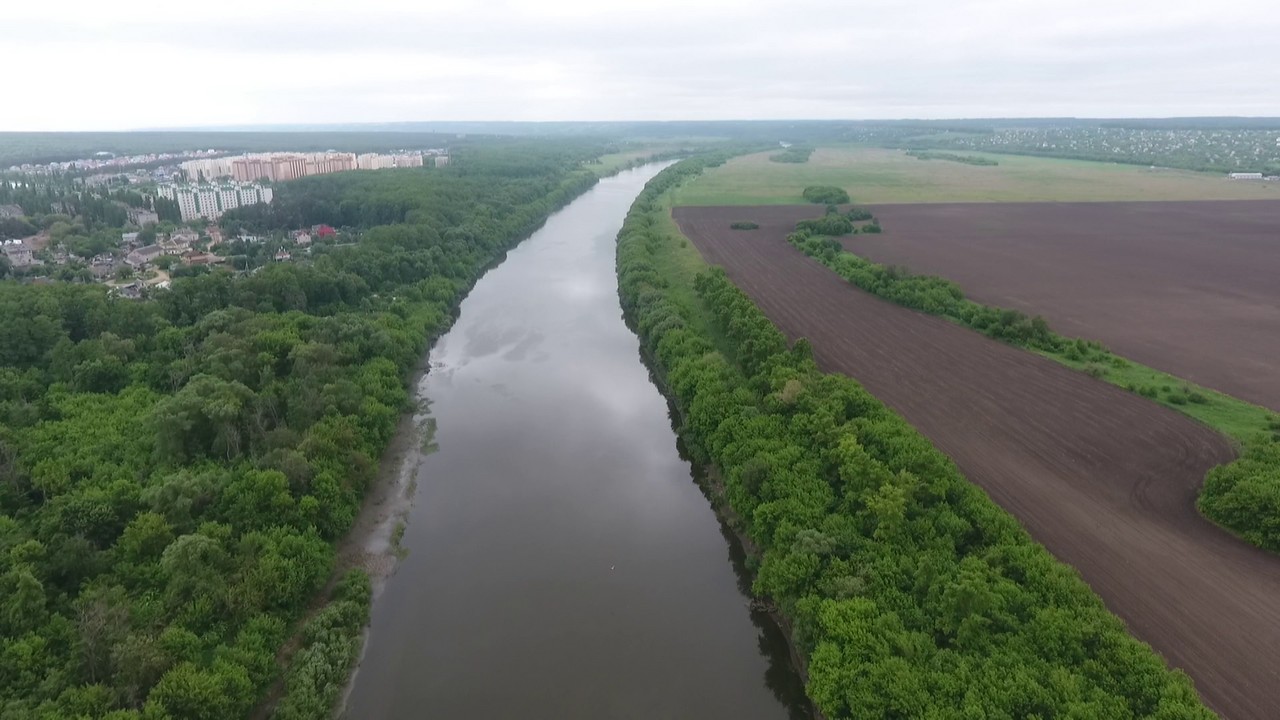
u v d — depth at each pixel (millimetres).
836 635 52656
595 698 57750
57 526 63219
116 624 52156
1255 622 55250
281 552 63812
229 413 79438
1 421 83438
